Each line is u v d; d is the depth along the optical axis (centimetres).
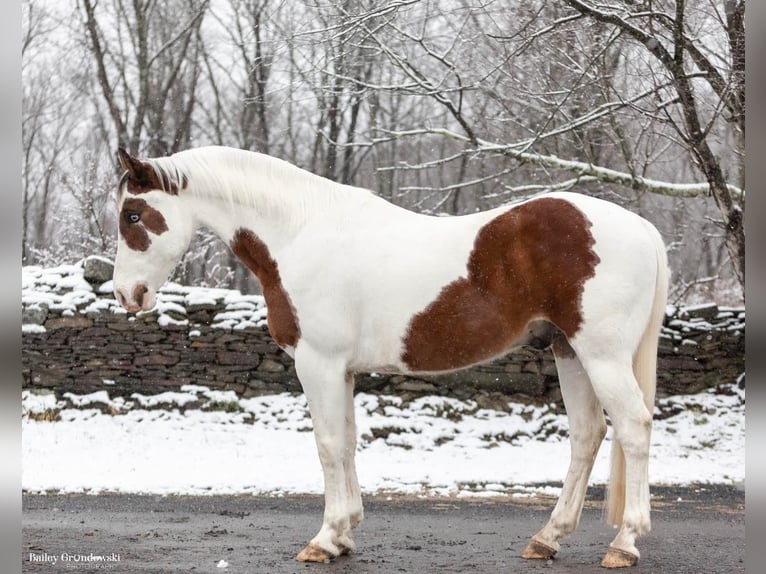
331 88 1255
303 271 498
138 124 2202
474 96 1584
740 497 778
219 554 507
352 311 489
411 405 1080
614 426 454
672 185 1190
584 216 461
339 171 2375
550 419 1080
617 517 466
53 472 854
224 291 1150
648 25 1004
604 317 449
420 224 496
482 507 720
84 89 2548
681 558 491
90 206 1650
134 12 2369
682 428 1082
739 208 1050
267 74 2011
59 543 543
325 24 1233
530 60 1241
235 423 1055
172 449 967
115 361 1101
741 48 987
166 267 530
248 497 763
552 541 490
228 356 1100
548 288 459
